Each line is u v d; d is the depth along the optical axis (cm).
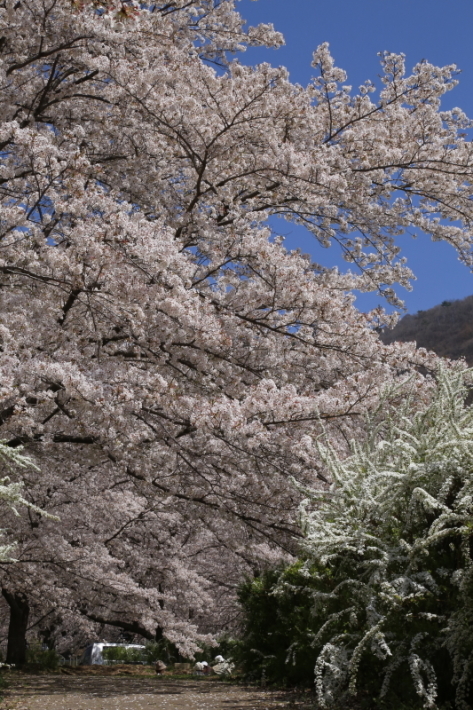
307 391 869
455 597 378
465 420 432
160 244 739
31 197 771
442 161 1207
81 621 1501
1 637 2009
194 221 1045
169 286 781
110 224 746
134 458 786
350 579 409
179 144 1084
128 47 1045
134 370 755
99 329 833
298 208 1218
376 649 371
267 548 1073
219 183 1099
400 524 424
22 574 1227
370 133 1207
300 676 626
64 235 800
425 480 404
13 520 1187
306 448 737
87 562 1300
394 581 377
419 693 352
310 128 1186
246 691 627
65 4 952
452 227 1307
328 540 409
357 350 897
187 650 1430
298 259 923
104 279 759
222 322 877
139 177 1121
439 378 466
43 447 822
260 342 918
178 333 812
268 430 762
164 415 784
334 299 882
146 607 1417
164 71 1027
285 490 795
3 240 780
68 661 1920
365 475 456
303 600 592
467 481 376
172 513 1366
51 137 1018
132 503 1336
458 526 387
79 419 736
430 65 1241
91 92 1113
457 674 370
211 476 882
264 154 1081
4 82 966
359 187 1193
